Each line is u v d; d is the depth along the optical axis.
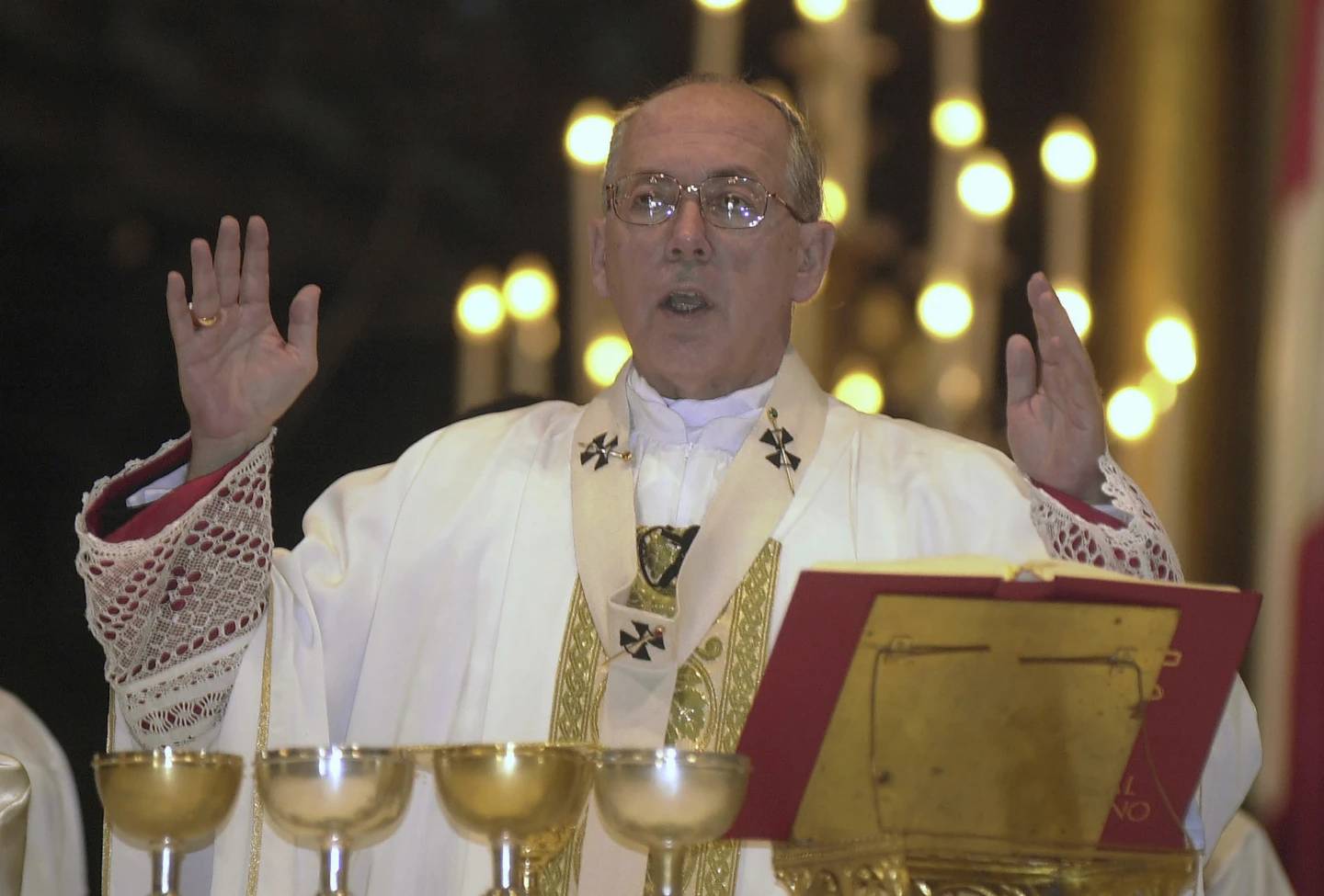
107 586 12.73
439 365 35.22
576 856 12.81
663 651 12.98
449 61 35.56
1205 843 12.98
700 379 13.84
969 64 26.00
